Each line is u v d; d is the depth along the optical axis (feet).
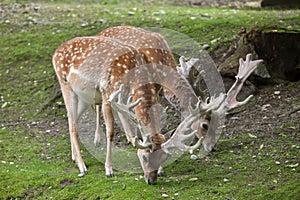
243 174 32.45
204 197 30.07
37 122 44.01
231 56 44.75
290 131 37.17
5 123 44.11
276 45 43.50
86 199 31.65
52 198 32.50
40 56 53.78
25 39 57.11
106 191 31.76
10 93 48.80
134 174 33.86
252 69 33.47
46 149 39.17
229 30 53.78
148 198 30.35
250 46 43.86
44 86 49.16
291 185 30.12
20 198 33.27
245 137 37.22
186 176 32.94
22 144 40.09
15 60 53.57
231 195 30.01
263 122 38.93
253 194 29.86
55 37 56.95
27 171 35.47
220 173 32.91
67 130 42.24
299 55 43.57
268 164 33.30
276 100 41.63
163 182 32.24
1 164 36.70
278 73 44.01
